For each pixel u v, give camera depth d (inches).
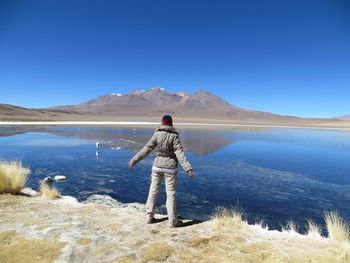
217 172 499.5
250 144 1035.9
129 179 414.9
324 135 1824.6
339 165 594.6
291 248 130.2
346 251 126.3
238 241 137.2
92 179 410.6
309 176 478.9
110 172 464.8
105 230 144.4
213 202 319.3
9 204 188.5
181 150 151.3
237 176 468.1
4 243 122.1
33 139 1021.2
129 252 116.4
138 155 154.7
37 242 123.1
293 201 329.1
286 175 483.5
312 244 140.3
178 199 328.5
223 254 118.5
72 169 483.8
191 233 146.7
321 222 259.6
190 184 407.2
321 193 368.2
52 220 158.4
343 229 172.1
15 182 225.3
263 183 420.5
